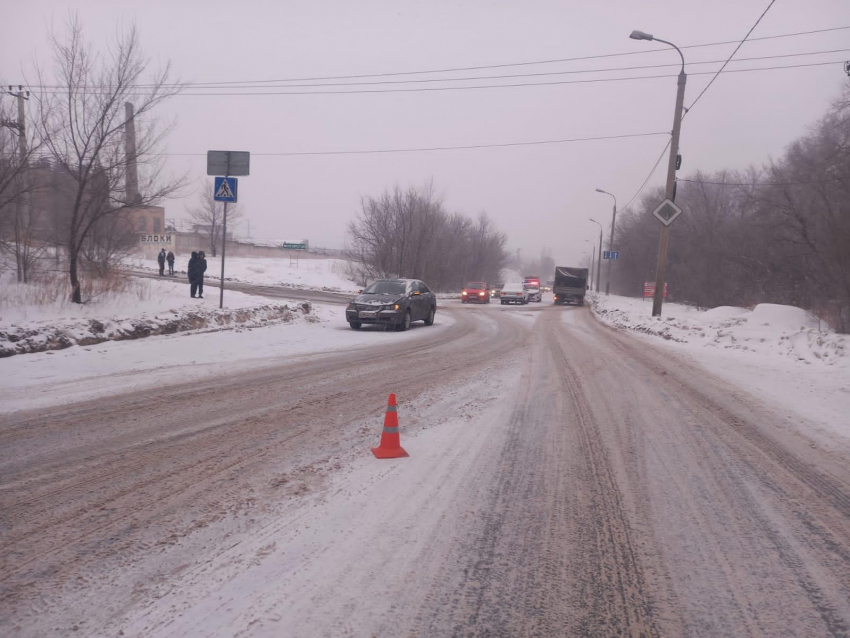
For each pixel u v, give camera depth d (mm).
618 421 7371
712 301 32438
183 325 14250
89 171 14594
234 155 14930
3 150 14250
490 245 80125
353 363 11609
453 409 7781
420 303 20547
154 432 6258
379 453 5633
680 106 21109
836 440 6703
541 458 5773
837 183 20938
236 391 8500
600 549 3863
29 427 6270
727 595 3334
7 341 10250
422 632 2881
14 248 16406
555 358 13148
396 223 47406
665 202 21953
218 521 4055
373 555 3643
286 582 3277
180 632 2789
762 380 10766
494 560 3662
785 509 4629
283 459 5469
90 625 2828
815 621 3090
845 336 13977
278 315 18578
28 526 3912
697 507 4629
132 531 3869
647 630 2982
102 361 10305
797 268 26031
